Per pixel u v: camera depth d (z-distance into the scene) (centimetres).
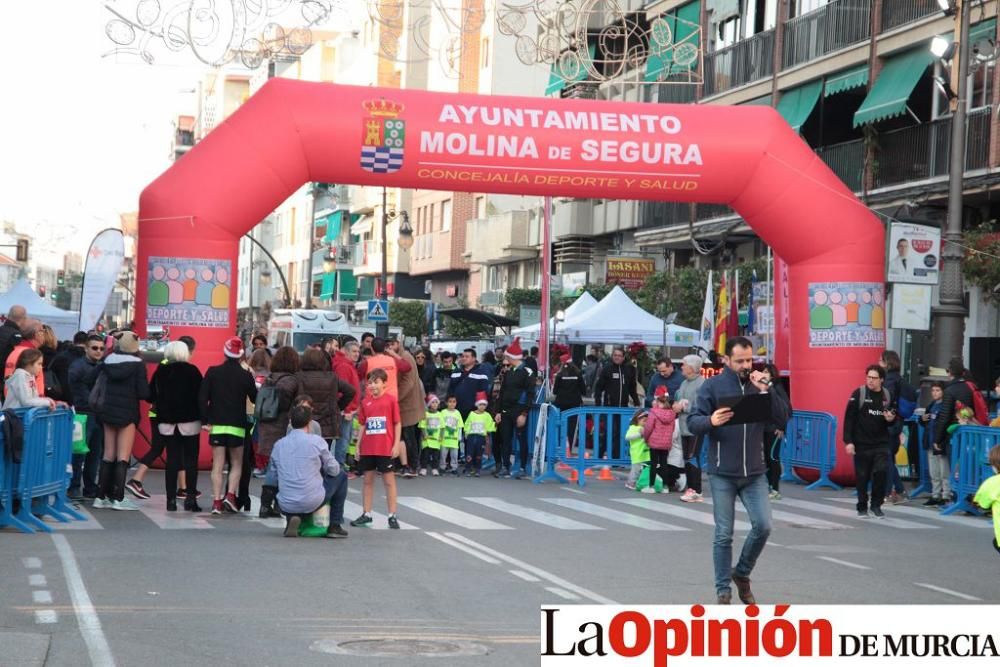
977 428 1827
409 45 7138
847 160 3403
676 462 2025
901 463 2327
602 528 1562
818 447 2225
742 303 3506
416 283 7606
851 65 3469
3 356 1783
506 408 2275
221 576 1118
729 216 3903
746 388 1027
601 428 2194
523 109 2180
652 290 3944
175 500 1623
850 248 2250
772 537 1527
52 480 1485
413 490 1998
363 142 2128
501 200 6488
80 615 920
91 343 1664
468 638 882
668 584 1141
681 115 2220
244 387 1602
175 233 2120
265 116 2134
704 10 4297
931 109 3114
